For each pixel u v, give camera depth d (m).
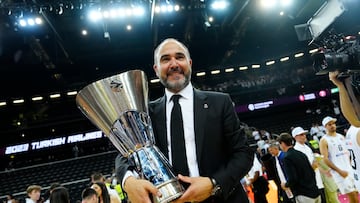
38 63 16.81
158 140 1.04
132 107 0.87
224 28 16.69
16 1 11.06
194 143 1.00
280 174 4.39
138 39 17.16
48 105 17.97
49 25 13.54
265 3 13.35
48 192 4.54
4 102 16.52
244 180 4.90
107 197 3.73
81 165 13.98
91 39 16.67
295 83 18.78
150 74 18.42
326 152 4.25
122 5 11.24
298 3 11.02
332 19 1.36
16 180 13.19
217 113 1.04
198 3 12.95
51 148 16.98
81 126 17.95
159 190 0.80
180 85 1.06
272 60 18.31
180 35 16.75
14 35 14.66
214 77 19.12
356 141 2.21
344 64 1.33
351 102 1.38
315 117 17.19
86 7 11.17
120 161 1.03
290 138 3.78
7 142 17.38
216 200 0.96
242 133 1.06
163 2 12.09
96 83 0.87
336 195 4.21
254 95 18.88
